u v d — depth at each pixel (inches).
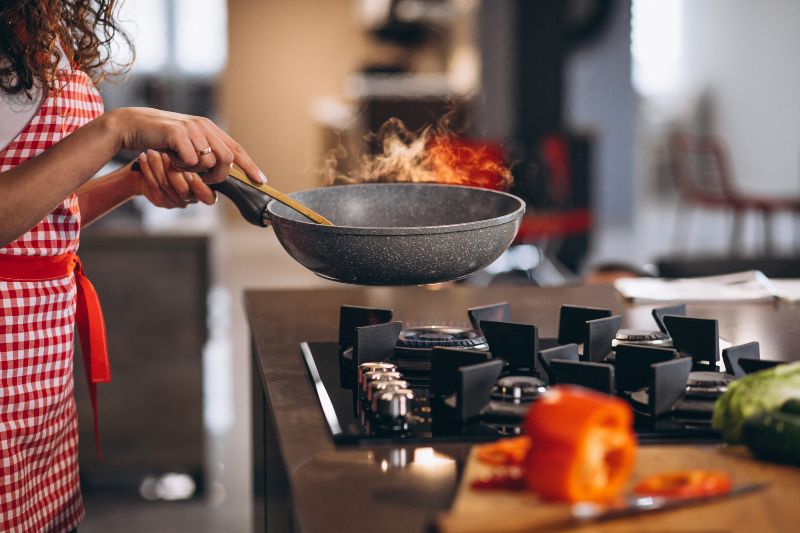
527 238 198.7
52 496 54.7
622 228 332.2
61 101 50.4
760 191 336.2
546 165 214.5
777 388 32.2
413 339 45.7
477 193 50.3
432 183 51.8
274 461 47.5
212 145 43.6
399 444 34.3
